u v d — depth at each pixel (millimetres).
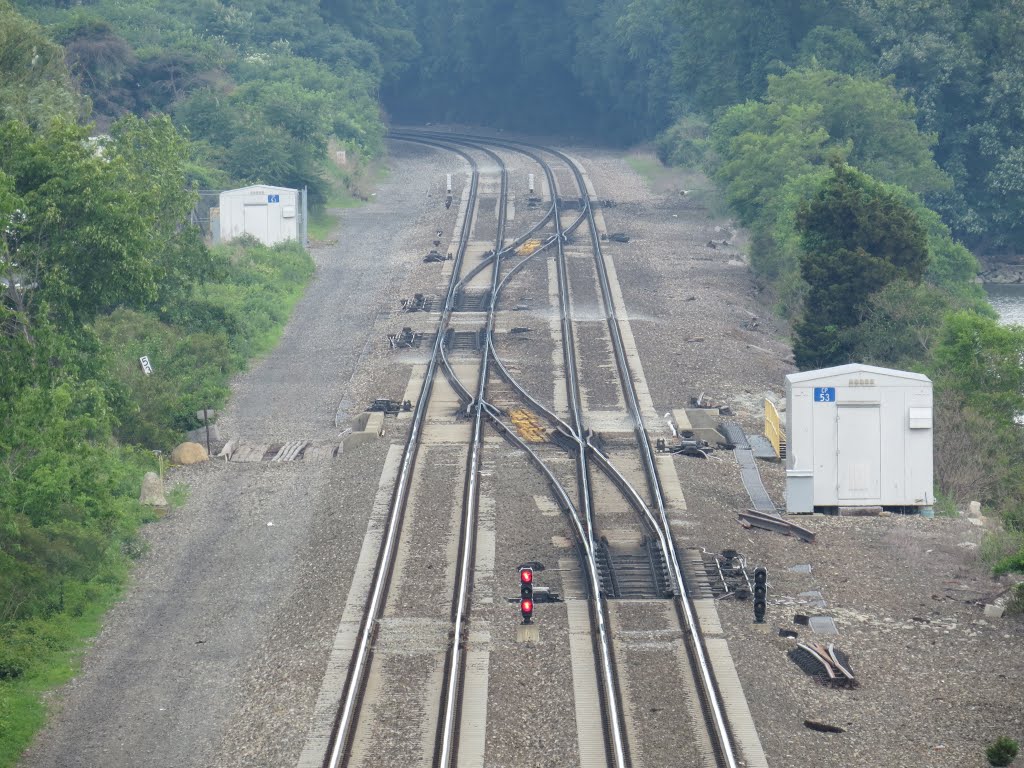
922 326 78375
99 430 58438
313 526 56844
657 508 57344
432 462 63531
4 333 52156
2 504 49531
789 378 60156
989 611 47938
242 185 123812
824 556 53750
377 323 91875
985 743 38719
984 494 65250
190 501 60312
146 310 81250
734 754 37844
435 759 37750
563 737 39031
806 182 105062
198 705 41906
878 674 43375
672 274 106875
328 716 40438
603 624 45562
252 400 76250
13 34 95812
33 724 40656
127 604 49781
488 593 48969
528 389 76062
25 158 57156
